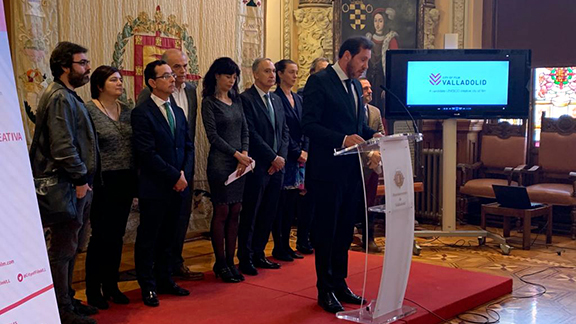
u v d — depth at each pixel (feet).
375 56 22.85
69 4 14.90
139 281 12.32
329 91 11.51
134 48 16.31
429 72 18.60
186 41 17.54
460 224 23.31
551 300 13.41
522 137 22.74
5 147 5.56
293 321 11.09
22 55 14.10
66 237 10.36
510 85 18.69
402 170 10.95
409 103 18.67
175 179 12.29
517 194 19.04
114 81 12.25
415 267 15.35
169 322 11.05
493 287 13.47
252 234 14.94
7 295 5.43
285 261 16.07
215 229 14.02
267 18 22.82
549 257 17.78
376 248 18.02
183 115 13.10
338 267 12.18
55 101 10.15
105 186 12.03
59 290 10.44
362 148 10.27
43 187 9.91
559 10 22.24
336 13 22.36
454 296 12.65
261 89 15.14
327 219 11.64
